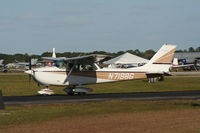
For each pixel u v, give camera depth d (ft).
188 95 115.55
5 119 68.28
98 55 111.65
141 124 60.54
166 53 132.77
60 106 87.40
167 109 80.28
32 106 87.61
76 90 120.06
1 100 65.46
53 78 120.16
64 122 63.98
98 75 124.67
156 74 131.34
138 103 92.38
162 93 124.57
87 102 96.27
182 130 55.16
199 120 64.18
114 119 66.28
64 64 122.31
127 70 128.77
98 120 65.46
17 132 55.83
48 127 59.36
